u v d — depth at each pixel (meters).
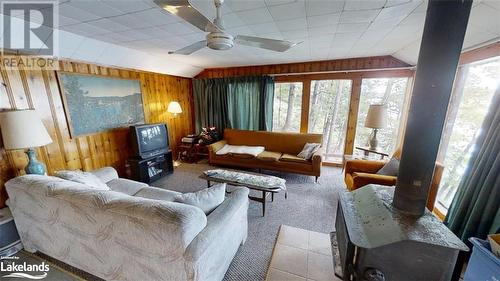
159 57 3.68
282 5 1.69
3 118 1.90
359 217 1.42
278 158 3.69
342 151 4.54
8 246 1.88
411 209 1.27
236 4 1.67
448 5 1.03
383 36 2.51
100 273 1.54
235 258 1.86
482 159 1.69
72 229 1.52
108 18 1.94
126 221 1.26
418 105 1.17
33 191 1.60
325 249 1.97
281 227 2.31
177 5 1.23
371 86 3.94
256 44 1.82
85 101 2.95
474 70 2.32
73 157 2.84
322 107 4.47
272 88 4.46
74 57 2.73
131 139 3.39
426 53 1.12
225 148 4.24
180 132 5.00
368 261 1.20
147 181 3.40
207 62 4.18
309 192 3.17
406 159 1.25
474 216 1.65
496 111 1.66
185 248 1.16
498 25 1.72
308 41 2.72
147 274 1.32
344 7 1.73
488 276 1.21
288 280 1.64
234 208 1.62
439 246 1.07
